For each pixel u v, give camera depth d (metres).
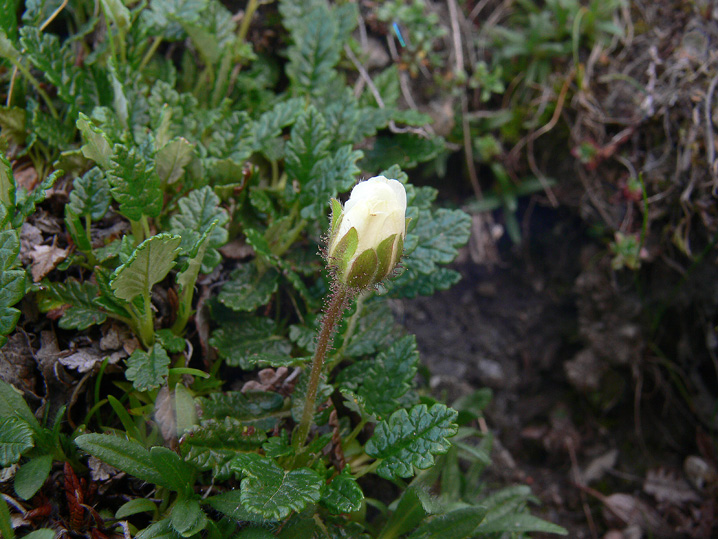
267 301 0.14
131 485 0.12
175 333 0.13
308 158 0.14
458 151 0.20
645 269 0.19
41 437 0.11
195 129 0.15
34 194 0.12
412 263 0.14
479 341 0.20
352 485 0.11
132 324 0.13
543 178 0.20
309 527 0.11
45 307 0.12
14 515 0.11
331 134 0.15
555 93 0.19
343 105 0.15
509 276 0.21
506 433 0.20
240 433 0.12
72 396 0.12
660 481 0.18
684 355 0.18
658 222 0.18
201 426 0.12
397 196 0.10
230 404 0.13
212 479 0.12
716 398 0.18
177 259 0.13
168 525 0.11
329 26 0.17
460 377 0.20
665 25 0.18
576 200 0.19
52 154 0.14
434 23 0.19
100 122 0.14
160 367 0.12
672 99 0.18
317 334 0.13
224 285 0.14
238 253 0.14
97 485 0.11
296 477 0.11
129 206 0.12
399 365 0.13
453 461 0.15
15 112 0.14
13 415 0.11
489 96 0.20
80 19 0.15
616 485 0.19
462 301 0.21
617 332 0.19
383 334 0.14
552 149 0.20
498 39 0.20
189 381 0.13
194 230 0.13
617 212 0.19
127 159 0.11
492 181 0.20
